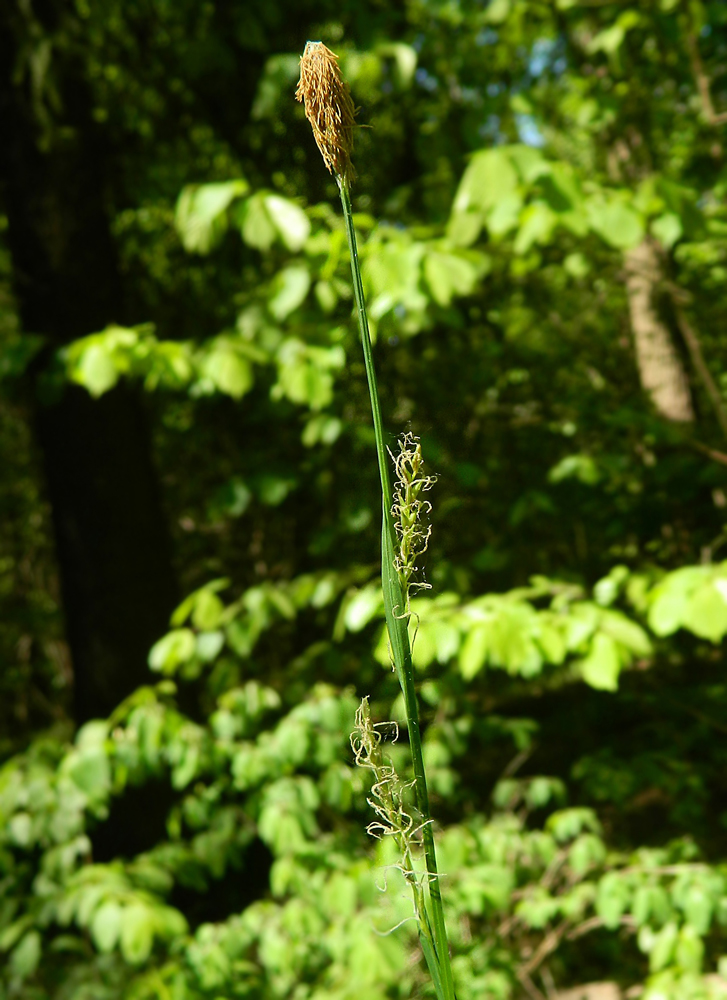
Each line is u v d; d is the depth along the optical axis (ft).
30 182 12.46
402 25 12.39
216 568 14.67
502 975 7.74
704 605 6.46
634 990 9.62
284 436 12.50
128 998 7.23
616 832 12.01
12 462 18.21
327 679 10.24
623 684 10.82
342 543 10.05
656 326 11.83
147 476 12.89
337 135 1.65
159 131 14.30
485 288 11.77
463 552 10.83
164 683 8.50
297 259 8.54
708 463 9.76
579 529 11.00
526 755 10.03
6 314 16.34
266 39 10.36
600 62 11.02
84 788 7.61
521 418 11.42
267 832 7.54
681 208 7.77
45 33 11.71
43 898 8.03
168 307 14.42
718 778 11.73
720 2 10.60
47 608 18.88
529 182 7.51
